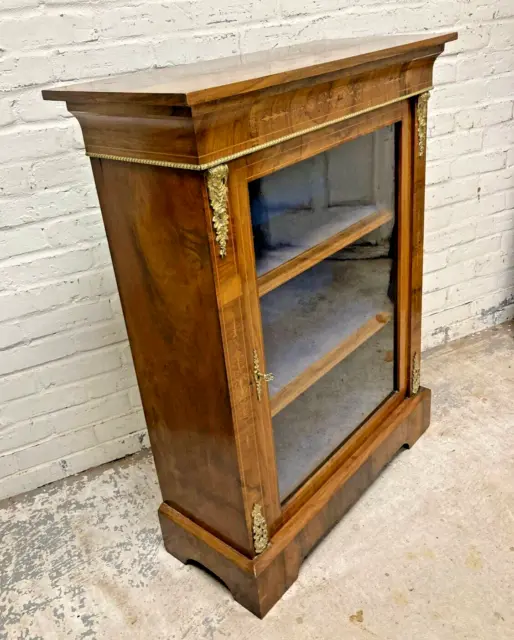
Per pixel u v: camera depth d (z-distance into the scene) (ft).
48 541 4.11
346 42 3.75
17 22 3.50
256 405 3.04
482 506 3.97
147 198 2.68
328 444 3.81
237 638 3.28
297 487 3.59
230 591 3.56
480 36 4.82
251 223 2.70
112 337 4.48
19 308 4.09
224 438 3.02
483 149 5.24
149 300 3.00
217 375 2.85
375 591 3.46
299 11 4.25
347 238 3.35
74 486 4.61
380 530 3.86
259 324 2.93
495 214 5.59
